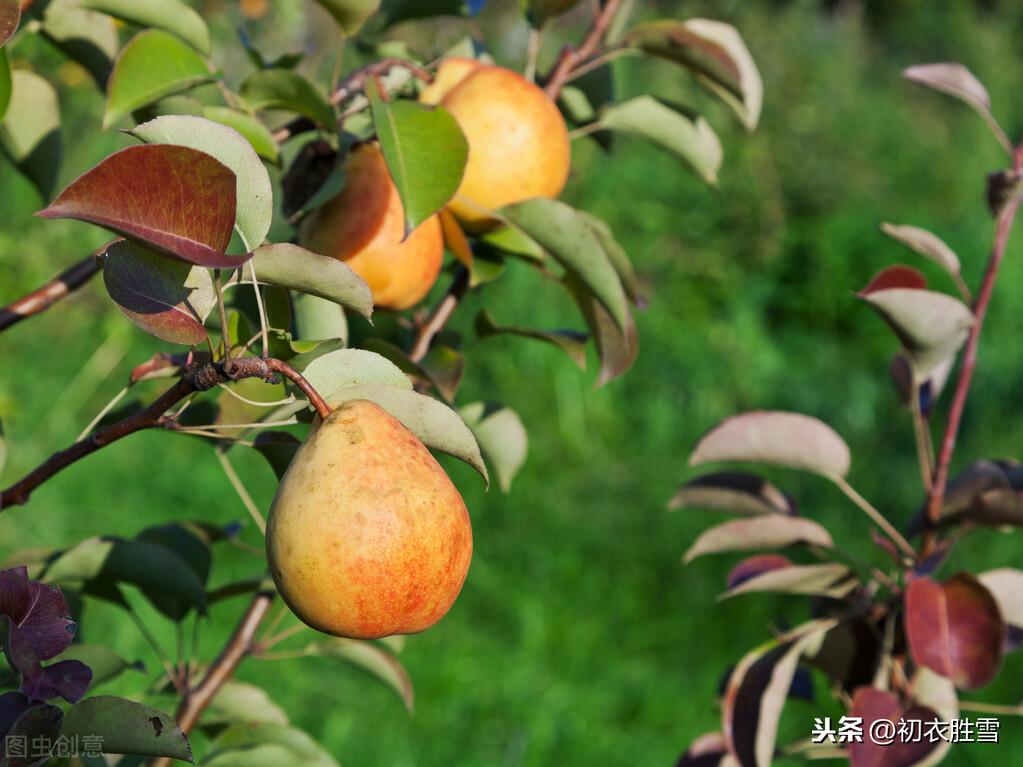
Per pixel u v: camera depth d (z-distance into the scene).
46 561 0.95
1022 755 1.98
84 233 2.96
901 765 0.96
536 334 1.02
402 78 0.99
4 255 2.68
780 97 4.54
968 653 0.96
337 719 2.04
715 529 1.04
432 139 0.85
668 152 1.10
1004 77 5.32
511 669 2.22
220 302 0.72
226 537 1.05
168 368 0.82
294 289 0.74
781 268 3.92
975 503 1.02
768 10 5.03
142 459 2.74
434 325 1.05
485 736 2.07
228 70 3.14
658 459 3.01
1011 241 3.94
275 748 0.99
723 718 1.01
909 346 1.00
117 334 2.96
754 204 4.07
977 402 3.15
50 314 3.04
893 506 2.76
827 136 4.39
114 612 2.15
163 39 0.90
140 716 0.70
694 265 3.87
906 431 3.09
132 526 2.52
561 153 0.97
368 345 0.91
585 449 3.02
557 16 1.05
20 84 1.01
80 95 2.97
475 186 0.95
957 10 5.64
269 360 0.72
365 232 0.93
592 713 2.15
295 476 0.71
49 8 0.98
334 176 0.90
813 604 1.09
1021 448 3.00
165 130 0.71
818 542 1.04
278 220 1.00
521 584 2.46
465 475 2.78
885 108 4.86
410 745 2.03
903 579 1.06
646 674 2.25
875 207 4.22
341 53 0.95
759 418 1.04
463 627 2.35
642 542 2.62
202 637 2.17
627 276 0.98
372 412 0.72
